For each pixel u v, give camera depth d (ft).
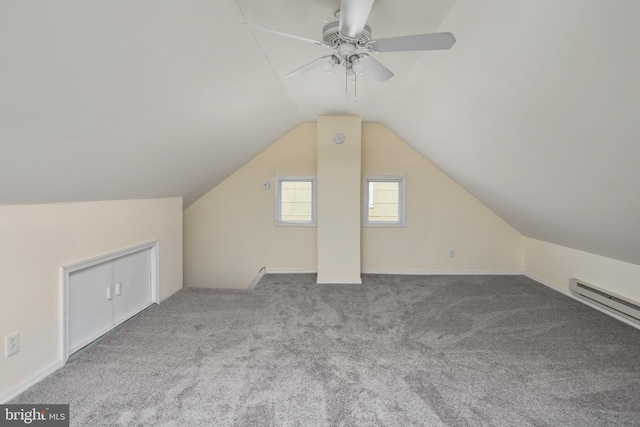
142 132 7.23
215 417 6.04
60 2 3.69
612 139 5.74
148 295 11.78
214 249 16.90
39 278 7.25
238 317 10.90
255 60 7.59
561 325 10.28
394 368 7.74
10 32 3.64
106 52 4.74
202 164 11.87
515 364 7.93
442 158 13.64
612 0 3.81
